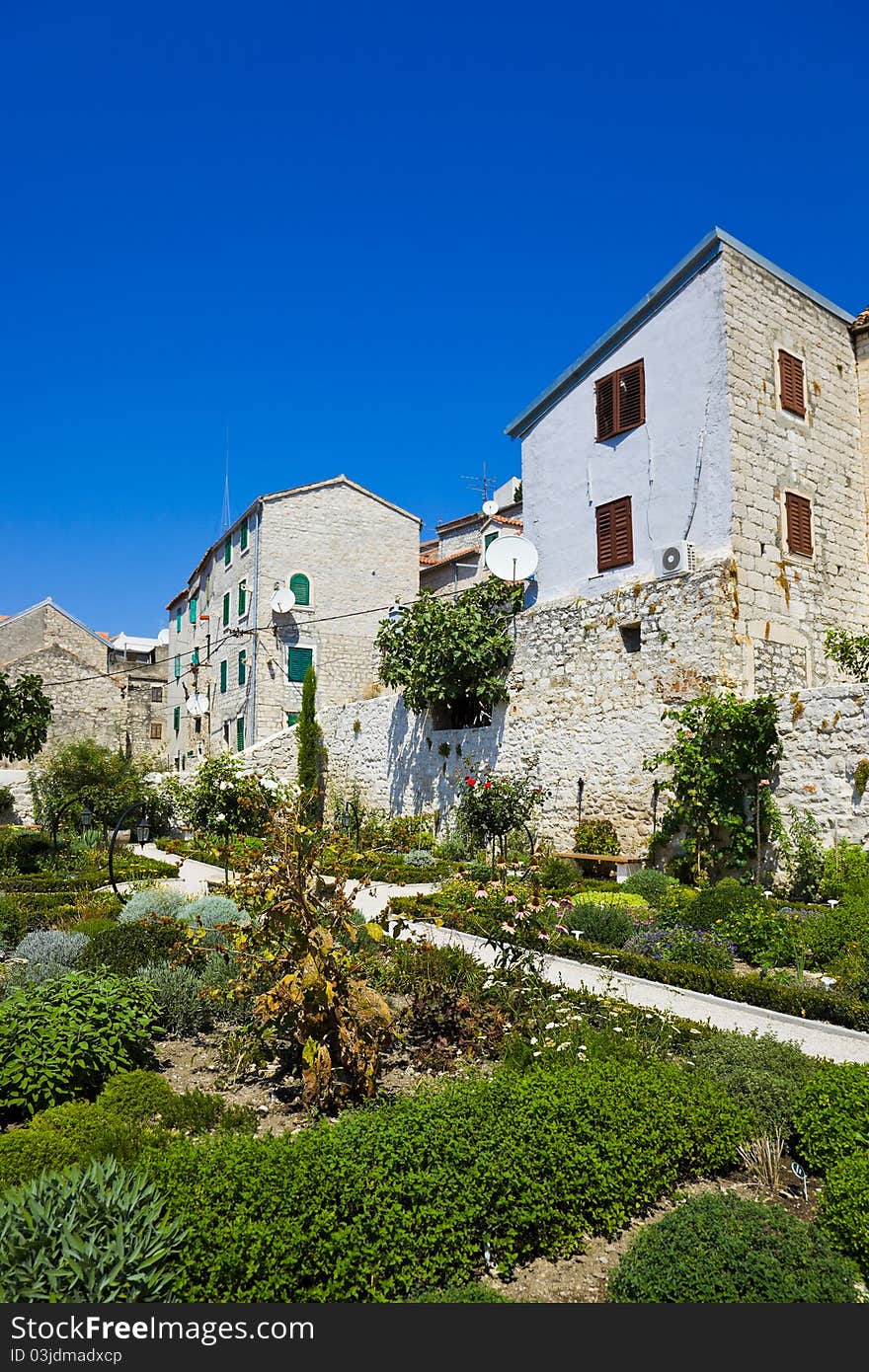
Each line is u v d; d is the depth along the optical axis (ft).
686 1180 16.33
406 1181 13.33
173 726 134.72
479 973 26.84
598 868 51.85
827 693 43.73
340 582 101.35
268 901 20.25
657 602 52.44
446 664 65.36
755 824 45.24
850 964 29.78
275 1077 21.20
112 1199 11.68
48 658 119.24
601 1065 18.47
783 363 54.80
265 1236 11.82
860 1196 13.61
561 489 61.41
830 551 55.77
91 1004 21.30
